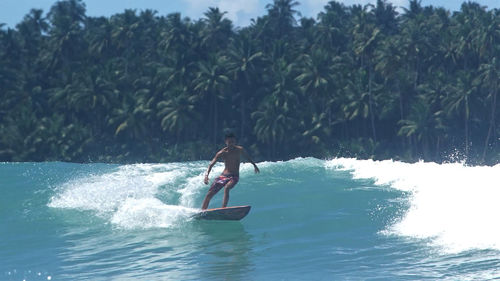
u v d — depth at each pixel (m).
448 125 68.19
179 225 8.30
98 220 8.74
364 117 66.00
